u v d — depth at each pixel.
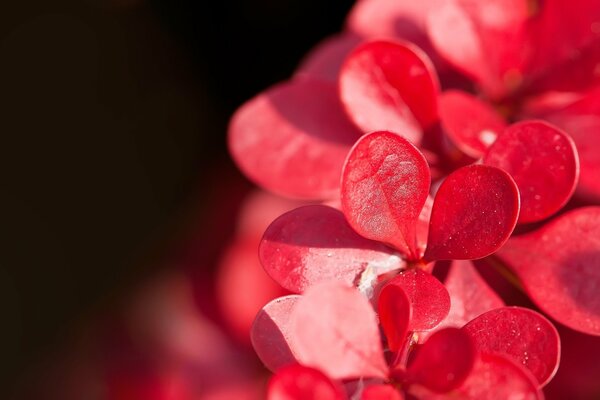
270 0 0.32
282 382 0.15
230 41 0.32
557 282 0.18
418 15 0.21
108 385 0.25
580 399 0.21
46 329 0.32
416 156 0.17
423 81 0.18
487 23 0.20
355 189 0.17
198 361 0.24
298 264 0.17
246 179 0.25
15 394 0.31
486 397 0.16
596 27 0.20
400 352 0.16
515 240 0.18
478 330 0.16
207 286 0.24
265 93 0.19
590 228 0.18
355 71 0.19
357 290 0.16
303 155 0.19
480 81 0.20
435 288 0.17
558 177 0.17
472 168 0.17
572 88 0.20
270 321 0.16
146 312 0.26
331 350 0.16
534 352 0.16
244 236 0.23
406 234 0.17
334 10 0.31
